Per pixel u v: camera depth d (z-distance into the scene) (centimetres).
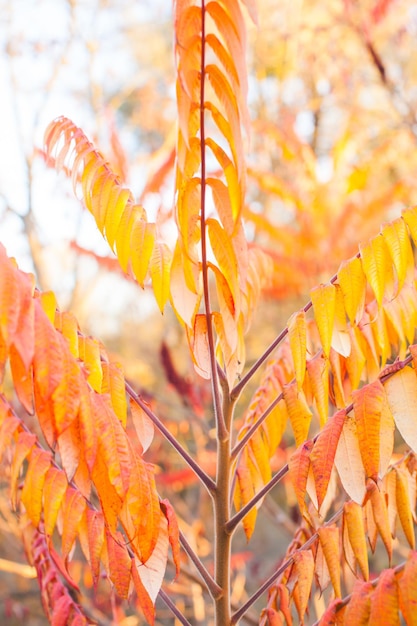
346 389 123
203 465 184
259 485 112
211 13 87
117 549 96
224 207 91
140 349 391
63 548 97
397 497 96
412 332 105
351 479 94
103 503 91
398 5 274
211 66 88
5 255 86
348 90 321
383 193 236
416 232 96
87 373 92
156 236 99
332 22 296
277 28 318
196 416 209
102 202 99
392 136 268
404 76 336
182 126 87
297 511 193
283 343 119
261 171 240
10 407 101
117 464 89
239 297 94
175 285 95
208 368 98
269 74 361
